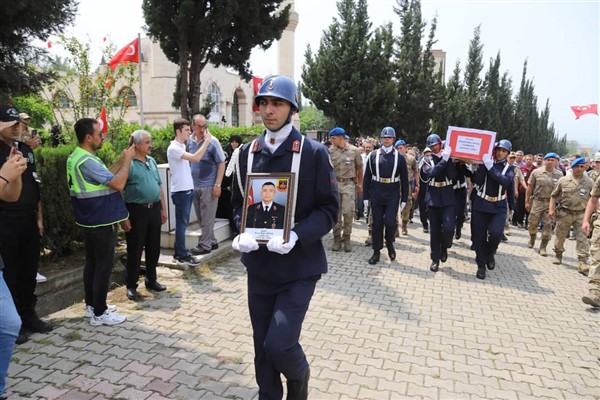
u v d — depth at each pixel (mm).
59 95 13414
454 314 5047
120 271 6023
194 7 11461
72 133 10484
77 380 3338
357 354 3934
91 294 4477
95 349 3844
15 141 3848
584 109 19875
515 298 5742
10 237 3840
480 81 39031
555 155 8734
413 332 4477
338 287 5863
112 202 4258
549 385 3555
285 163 2500
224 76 39688
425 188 9898
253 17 12547
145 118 32875
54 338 4039
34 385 3256
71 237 6117
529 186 9148
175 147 5828
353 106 20406
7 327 2672
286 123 2541
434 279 6461
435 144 6941
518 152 12359
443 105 29719
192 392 3215
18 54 7859
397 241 9109
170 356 3746
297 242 2479
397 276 6523
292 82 2500
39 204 4207
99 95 11594
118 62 11500
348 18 20688
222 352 3840
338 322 4648
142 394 3170
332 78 20656
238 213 2748
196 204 6621
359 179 8047
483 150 6387
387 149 7035
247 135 15891
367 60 20516
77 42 10883
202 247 6555
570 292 6105
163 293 5270
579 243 7258
